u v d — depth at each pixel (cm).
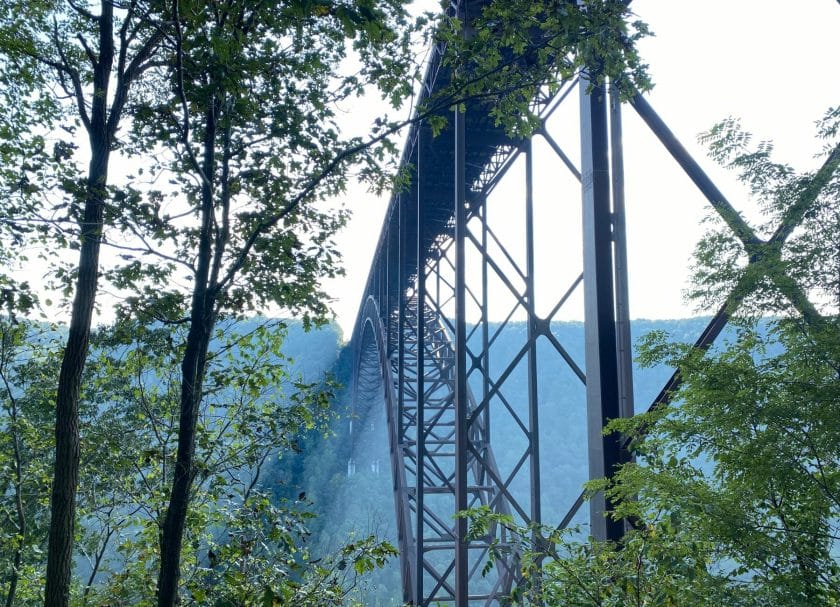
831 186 453
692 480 530
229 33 521
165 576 533
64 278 625
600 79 610
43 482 1047
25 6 674
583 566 519
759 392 460
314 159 645
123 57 669
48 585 587
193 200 620
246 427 665
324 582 535
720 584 462
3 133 650
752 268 477
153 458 674
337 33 610
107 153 663
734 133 506
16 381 1023
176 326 646
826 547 470
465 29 1208
